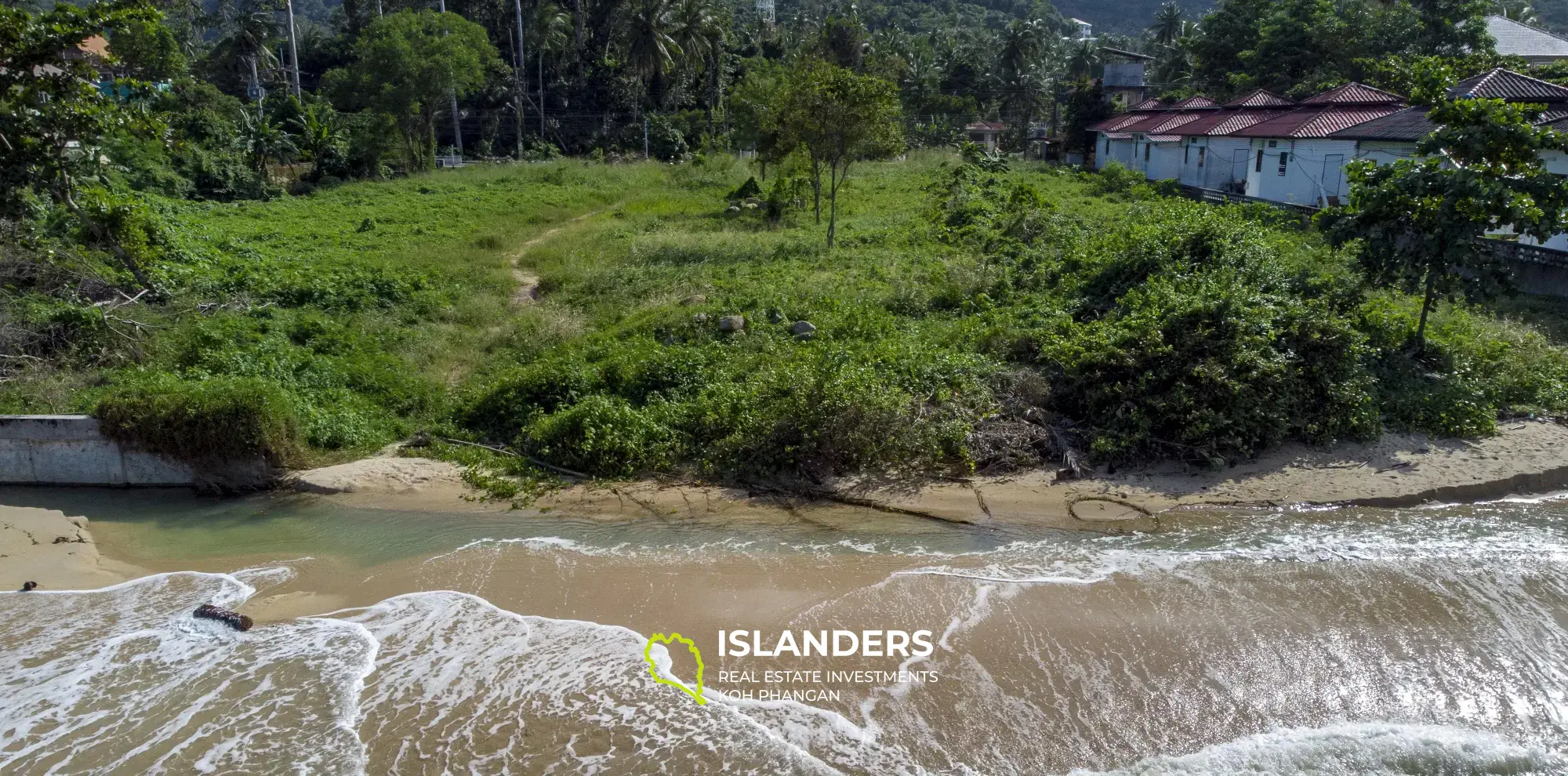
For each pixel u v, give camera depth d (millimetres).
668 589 8383
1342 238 13094
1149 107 43812
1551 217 11703
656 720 6523
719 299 15945
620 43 54750
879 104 21172
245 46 51500
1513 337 13203
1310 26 37938
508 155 53406
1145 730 6328
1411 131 22641
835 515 9906
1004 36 72625
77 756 6328
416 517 10266
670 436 11352
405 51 39062
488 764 6133
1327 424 10891
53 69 16438
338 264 19969
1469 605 7746
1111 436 10859
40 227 17250
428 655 7438
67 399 12234
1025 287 15883
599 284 17969
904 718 6488
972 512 9828
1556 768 5938
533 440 11695
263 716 6715
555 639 7605
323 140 39250
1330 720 6410
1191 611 7723
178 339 14148
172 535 10078
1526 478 10023
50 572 9141
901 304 15438
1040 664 7047
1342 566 8453
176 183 30844
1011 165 42562
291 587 8750
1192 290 12492
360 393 13305
